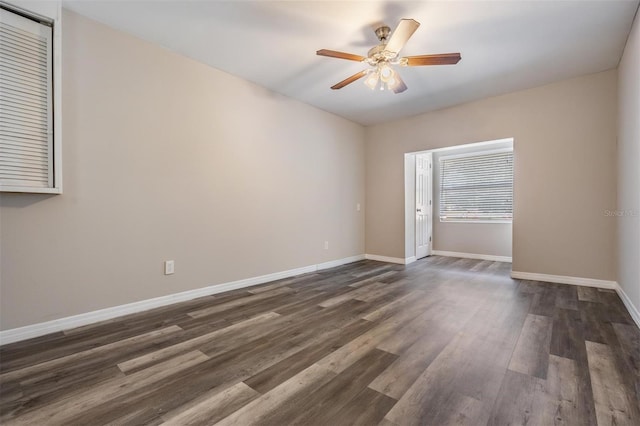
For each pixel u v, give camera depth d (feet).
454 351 6.11
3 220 6.47
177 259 9.34
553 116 11.58
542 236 11.93
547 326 7.36
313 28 8.02
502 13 7.32
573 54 9.39
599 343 6.40
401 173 16.11
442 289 10.89
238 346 6.39
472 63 9.90
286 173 12.84
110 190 7.96
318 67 10.25
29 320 6.77
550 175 11.71
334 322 7.73
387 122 16.60
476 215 17.94
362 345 6.41
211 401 4.55
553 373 5.25
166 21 7.74
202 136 9.92
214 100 10.23
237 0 6.93
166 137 9.05
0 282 6.45
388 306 8.99
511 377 5.14
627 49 8.60
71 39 7.31
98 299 7.78
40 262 6.92
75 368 5.50
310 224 14.07
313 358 5.86
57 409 4.37
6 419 4.16
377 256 17.17
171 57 9.16
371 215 17.42
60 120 6.93
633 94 7.92
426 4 6.99
